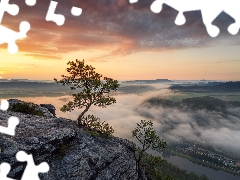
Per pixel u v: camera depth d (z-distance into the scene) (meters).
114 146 21.94
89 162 17.89
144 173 26.22
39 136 15.61
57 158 16.19
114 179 19.42
